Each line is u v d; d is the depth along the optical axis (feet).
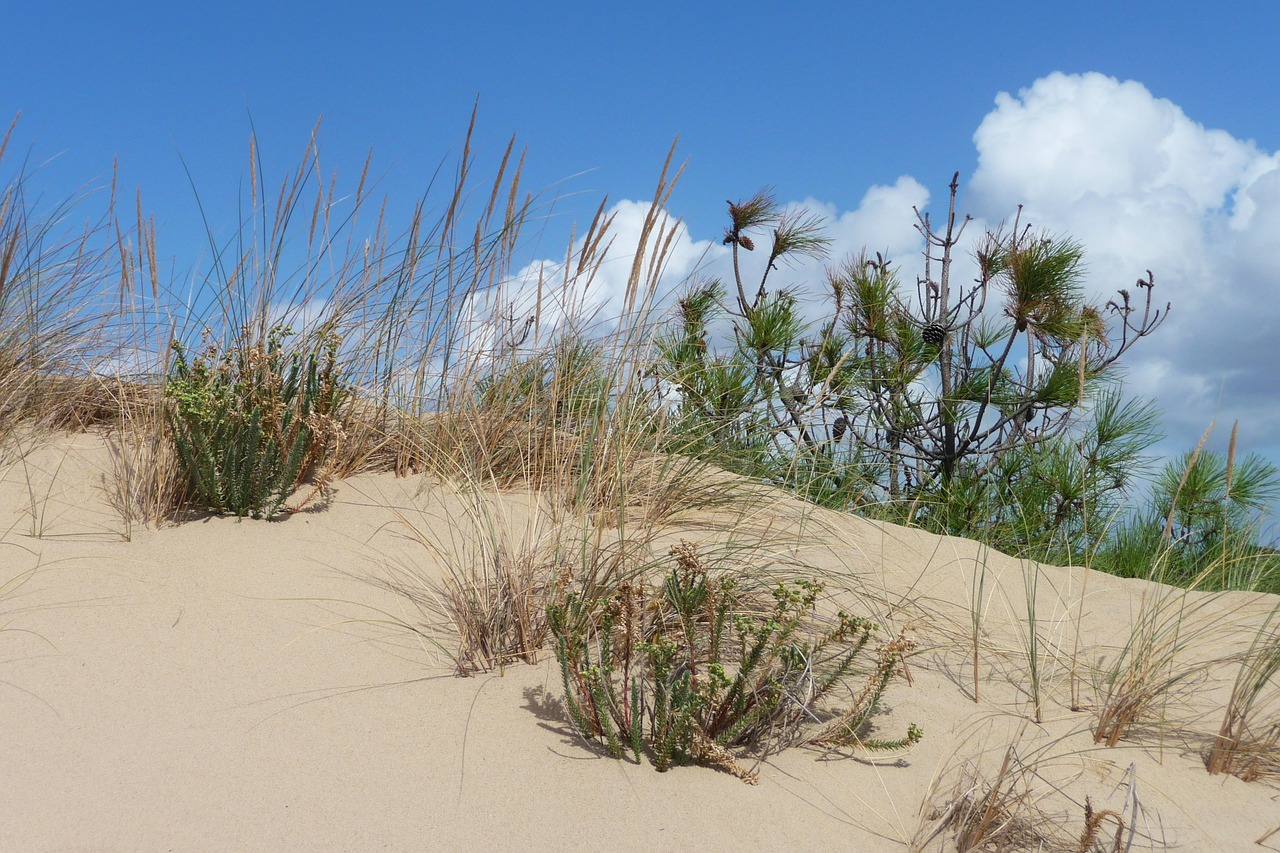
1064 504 18.11
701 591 8.60
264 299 13.01
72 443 13.07
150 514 11.41
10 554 10.18
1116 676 9.77
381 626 9.55
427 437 13.70
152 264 13.15
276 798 6.64
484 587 9.93
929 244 21.81
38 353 14.14
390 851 6.18
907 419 20.24
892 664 8.27
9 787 6.53
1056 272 17.63
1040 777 7.79
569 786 7.11
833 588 11.19
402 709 8.03
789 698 8.26
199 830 6.23
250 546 11.00
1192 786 7.94
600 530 10.83
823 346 19.86
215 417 11.66
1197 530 17.92
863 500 16.96
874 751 8.21
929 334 20.06
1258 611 12.26
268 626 9.31
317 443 12.64
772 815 7.05
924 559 13.14
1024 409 19.60
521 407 14.24
